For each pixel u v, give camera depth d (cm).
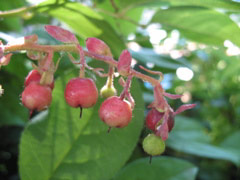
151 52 14
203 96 24
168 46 17
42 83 7
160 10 10
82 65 7
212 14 10
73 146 9
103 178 9
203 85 25
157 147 7
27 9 9
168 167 10
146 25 11
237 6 8
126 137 9
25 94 7
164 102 7
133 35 17
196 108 22
